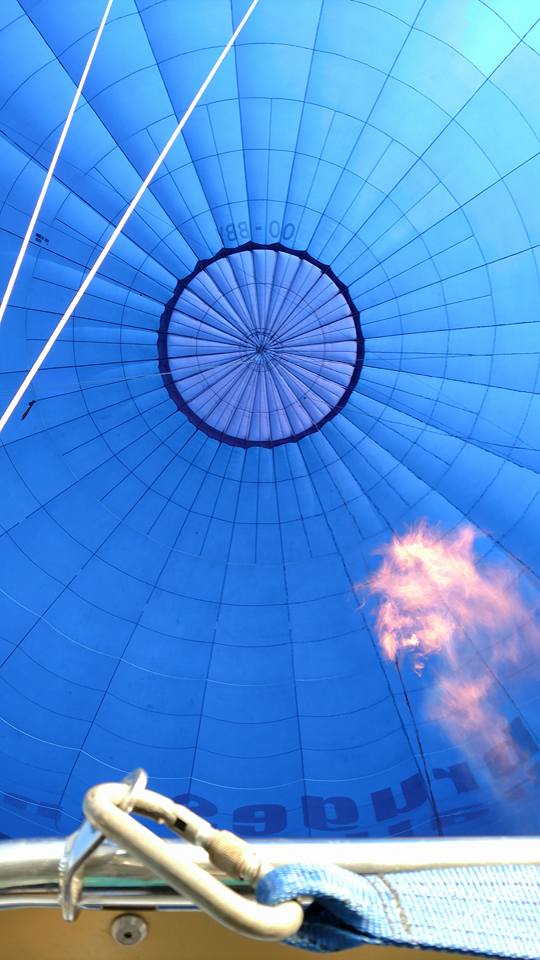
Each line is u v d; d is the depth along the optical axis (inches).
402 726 823.1
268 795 797.9
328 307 802.2
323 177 767.1
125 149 749.3
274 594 866.1
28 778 776.3
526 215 758.5
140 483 849.5
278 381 826.2
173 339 815.1
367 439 839.7
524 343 784.3
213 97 741.9
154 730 815.1
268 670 847.1
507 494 811.4
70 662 818.8
